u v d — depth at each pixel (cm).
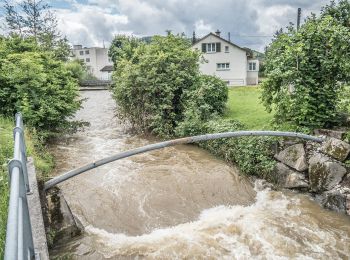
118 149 1201
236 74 3553
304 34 961
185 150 1159
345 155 811
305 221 710
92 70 7425
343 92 932
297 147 905
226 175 885
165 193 773
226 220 704
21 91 1106
